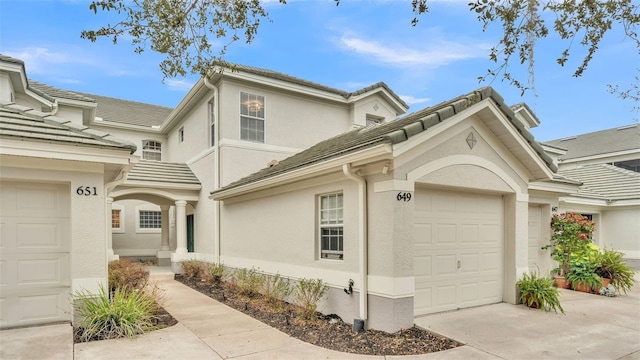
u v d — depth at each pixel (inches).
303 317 287.0
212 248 528.4
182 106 625.0
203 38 214.8
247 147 523.2
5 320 237.1
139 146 765.9
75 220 250.4
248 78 513.0
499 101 285.4
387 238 247.0
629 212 601.3
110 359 199.0
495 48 181.9
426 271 276.2
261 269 402.0
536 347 220.7
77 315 245.0
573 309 307.6
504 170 314.8
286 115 564.1
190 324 279.1
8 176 233.6
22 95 443.8
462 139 285.7
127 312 246.5
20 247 243.6
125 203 753.6
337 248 300.7
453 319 265.3
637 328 259.1
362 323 255.1
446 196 292.4
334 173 294.4
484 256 314.2
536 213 449.4
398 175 246.8
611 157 887.7
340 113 623.5
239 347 226.1
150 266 644.1
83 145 241.4
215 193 487.5
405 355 209.2
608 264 395.9
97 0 187.3
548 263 441.1
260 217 410.3
